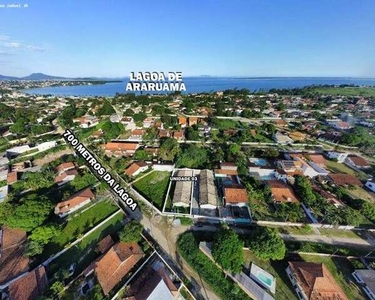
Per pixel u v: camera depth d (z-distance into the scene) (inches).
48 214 1697.8
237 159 2632.9
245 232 1697.8
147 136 3523.6
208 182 2199.8
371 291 1262.3
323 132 3878.0
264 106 5999.0
